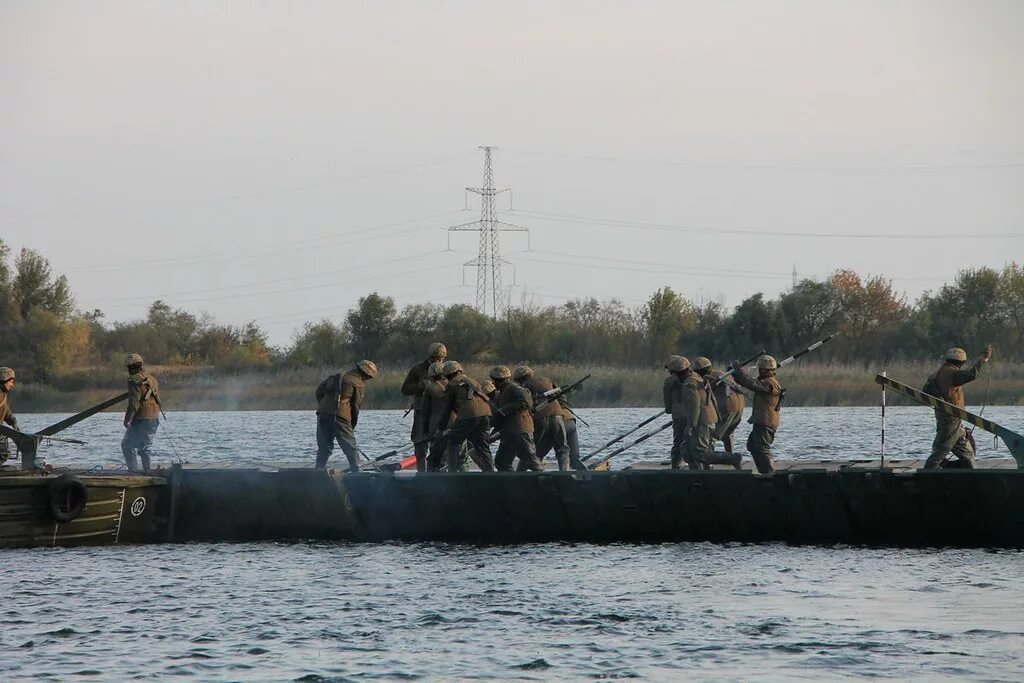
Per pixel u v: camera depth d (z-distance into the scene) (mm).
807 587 70688
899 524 82562
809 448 150625
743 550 82688
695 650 57906
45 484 84500
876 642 58875
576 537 86625
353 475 88562
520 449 88438
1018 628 61031
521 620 63938
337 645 59531
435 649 58719
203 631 62219
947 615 63812
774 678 53656
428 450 95750
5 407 91812
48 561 81062
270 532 89688
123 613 66062
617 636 60594
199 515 89812
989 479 80688
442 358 90375
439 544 87250
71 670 55688
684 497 85000
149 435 91688
